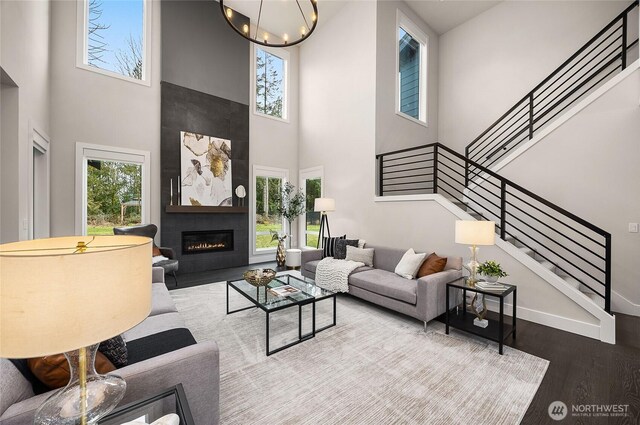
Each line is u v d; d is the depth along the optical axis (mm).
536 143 3850
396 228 4578
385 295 3201
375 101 5031
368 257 4164
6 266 587
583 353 2422
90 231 4555
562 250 3645
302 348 2496
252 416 1686
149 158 4996
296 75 7027
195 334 2758
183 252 5309
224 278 4945
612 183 3297
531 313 3096
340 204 5727
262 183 6574
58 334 610
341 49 5750
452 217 3850
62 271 611
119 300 695
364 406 1776
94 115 4504
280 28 6430
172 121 5191
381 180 5039
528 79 5082
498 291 2572
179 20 5301
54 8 4188
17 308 586
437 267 3273
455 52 6121
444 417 1684
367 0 5184
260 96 6602
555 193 3689
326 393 1896
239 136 6059
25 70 2963
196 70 5500
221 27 5836
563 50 4707
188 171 5340
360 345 2555
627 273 3244
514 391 1919
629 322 3035
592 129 3424
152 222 5027
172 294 3992
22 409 940
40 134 3602
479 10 5652
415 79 6105
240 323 3014
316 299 2758
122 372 1146
